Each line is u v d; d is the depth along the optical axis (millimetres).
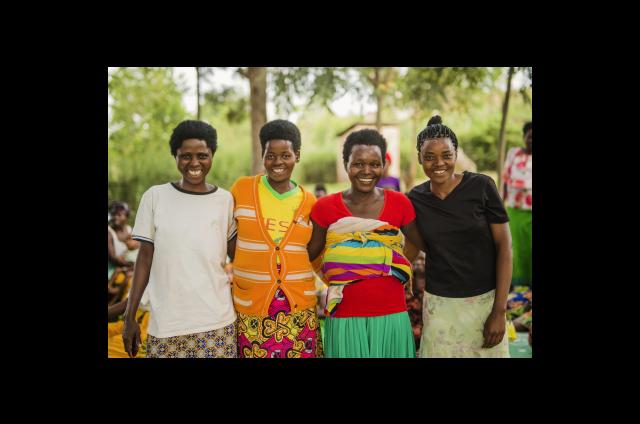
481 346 2803
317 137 15375
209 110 7496
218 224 2764
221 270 2785
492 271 2781
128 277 4691
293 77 5480
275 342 2754
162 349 2678
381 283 2730
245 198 2818
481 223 2719
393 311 2764
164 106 9156
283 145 2736
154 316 2707
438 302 2812
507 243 2736
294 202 2828
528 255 5320
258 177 2896
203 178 2770
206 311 2691
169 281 2676
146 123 9305
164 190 2766
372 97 6219
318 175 14758
